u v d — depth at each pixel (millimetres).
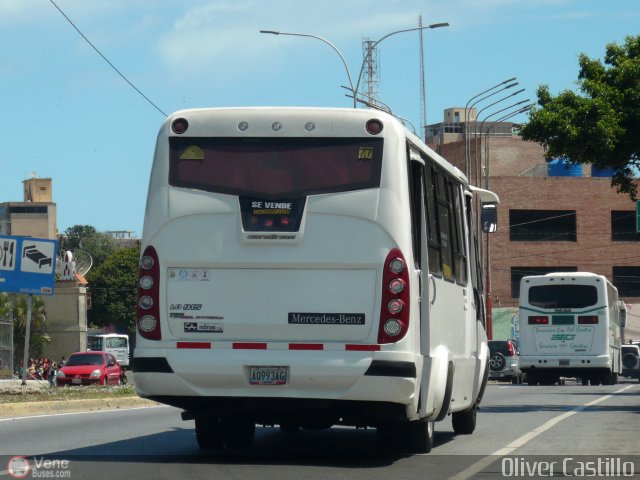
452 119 137250
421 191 13266
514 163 102938
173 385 12445
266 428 17969
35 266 34094
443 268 14664
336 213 12430
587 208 95625
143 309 12594
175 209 12625
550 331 46156
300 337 12352
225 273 12500
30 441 15750
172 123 12773
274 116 12625
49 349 87250
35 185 166500
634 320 95562
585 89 27594
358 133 12523
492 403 27594
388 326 12258
